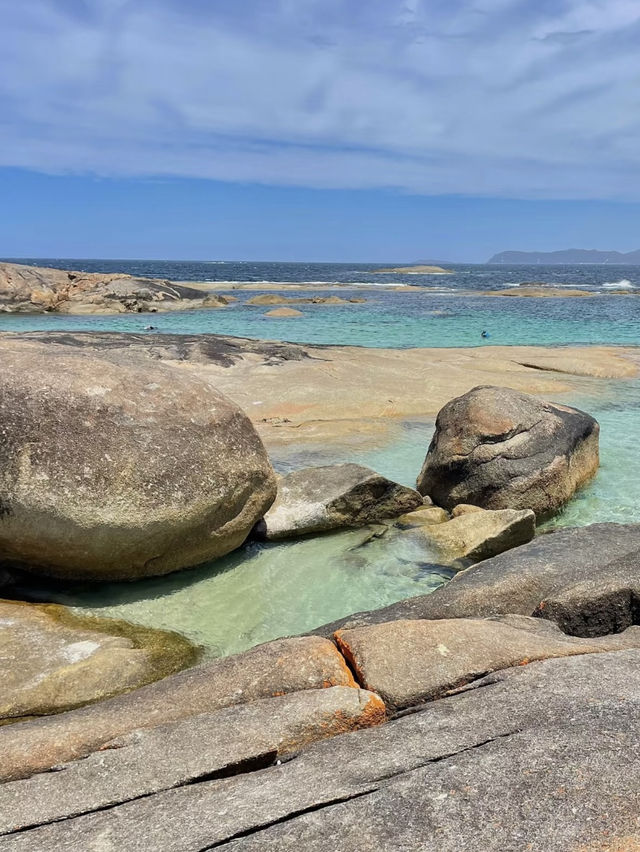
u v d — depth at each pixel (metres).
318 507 7.94
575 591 5.21
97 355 7.46
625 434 11.98
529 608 5.41
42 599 6.21
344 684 4.01
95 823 2.74
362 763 2.98
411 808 2.62
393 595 6.62
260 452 7.28
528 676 3.77
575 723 3.14
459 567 7.14
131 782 3.05
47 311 32.81
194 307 36.19
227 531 6.97
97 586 6.52
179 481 6.46
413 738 3.19
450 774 2.80
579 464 9.19
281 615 6.23
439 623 4.42
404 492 8.54
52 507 5.93
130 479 6.23
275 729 3.44
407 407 13.58
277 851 2.44
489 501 8.48
